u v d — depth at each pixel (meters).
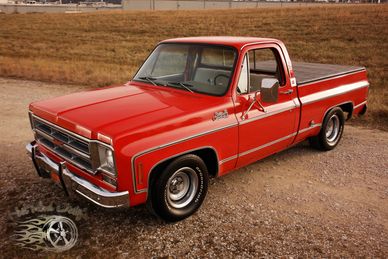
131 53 22.30
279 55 4.87
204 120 3.93
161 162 3.60
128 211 4.26
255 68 5.10
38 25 39.81
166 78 4.78
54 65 16.64
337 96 5.97
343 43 22.67
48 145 4.16
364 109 6.95
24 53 22.38
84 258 3.45
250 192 4.78
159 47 5.12
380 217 4.22
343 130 6.93
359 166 5.62
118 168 3.34
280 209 4.37
